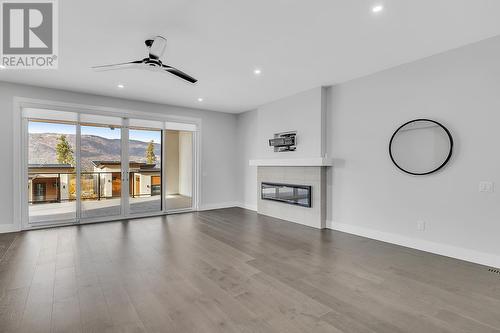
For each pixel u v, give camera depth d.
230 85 4.76
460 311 2.12
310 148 5.01
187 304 2.22
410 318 2.03
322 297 2.34
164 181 6.16
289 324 1.95
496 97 2.99
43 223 4.84
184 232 4.55
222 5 2.39
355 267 3.02
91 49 3.28
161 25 2.74
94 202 5.95
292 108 5.39
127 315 2.05
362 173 4.31
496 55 2.99
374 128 4.15
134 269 2.95
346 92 4.55
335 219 4.73
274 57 3.56
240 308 2.16
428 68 3.54
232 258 3.31
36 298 2.30
